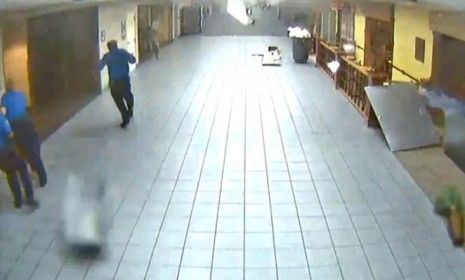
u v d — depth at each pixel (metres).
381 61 10.53
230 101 11.43
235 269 4.81
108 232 5.38
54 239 5.21
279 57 16.70
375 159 7.70
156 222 5.68
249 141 8.59
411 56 9.68
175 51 19.70
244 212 5.96
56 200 6.00
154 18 20.86
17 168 6.01
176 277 4.69
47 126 9.05
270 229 5.55
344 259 4.96
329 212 5.95
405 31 9.95
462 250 5.08
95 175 6.85
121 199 6.20
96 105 11.02
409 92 8.69
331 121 9.76
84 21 11.62
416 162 7.54
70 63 11.49
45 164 7.25
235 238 5.36
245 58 17.92
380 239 5.32
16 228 5.43
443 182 6.69
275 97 11.84
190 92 12.34
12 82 8.79
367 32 11.84
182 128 9.33
